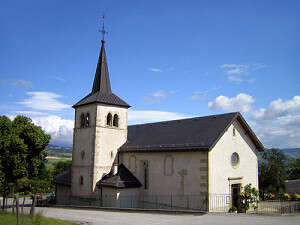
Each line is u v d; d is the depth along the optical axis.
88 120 31.56
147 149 27.58
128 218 20.22
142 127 33.47
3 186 26.62
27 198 46.06
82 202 30.23
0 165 25.23
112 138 30.94
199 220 18.41
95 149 29.58
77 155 31.80
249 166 27.55
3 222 16.30
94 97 31.02
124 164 30.42
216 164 23.98
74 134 32.69
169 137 27.59
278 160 48.81
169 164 25.88
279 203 27.31
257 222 17.19
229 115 25.98
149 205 27.16
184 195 24.34
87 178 29.98
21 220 16.91
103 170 29.86
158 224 17.52
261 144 28.09
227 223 17.03
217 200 23.56
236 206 25.52
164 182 26.08
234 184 25.72
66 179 33.84
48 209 28.27
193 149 23.61
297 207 24.19
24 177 28.52
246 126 26.92
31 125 28.91
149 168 27.66
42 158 29.97
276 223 16.78
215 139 23.19
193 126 27.55
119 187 26.55
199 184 23.41
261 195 30.23
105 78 32.75
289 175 48.31
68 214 23.03
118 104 31.56
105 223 18.27
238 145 26.58
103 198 28.05
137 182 28.25
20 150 26.50
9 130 27.39
